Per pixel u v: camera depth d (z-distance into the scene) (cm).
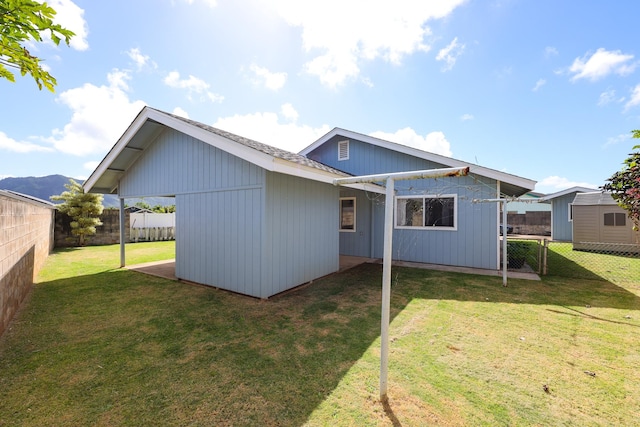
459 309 420
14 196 432
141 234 1447
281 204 499
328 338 323
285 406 210
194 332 340
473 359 278
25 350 296
